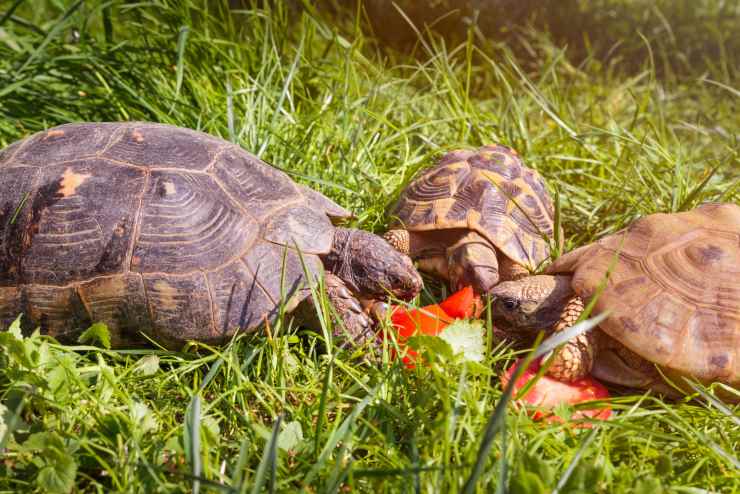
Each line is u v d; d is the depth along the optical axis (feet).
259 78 2.58
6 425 1.39
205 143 1.76
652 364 1.63
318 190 2.24
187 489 1.34
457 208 2.03
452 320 1.75
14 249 1.59
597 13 4.20
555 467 1.40
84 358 1.59
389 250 1.75
